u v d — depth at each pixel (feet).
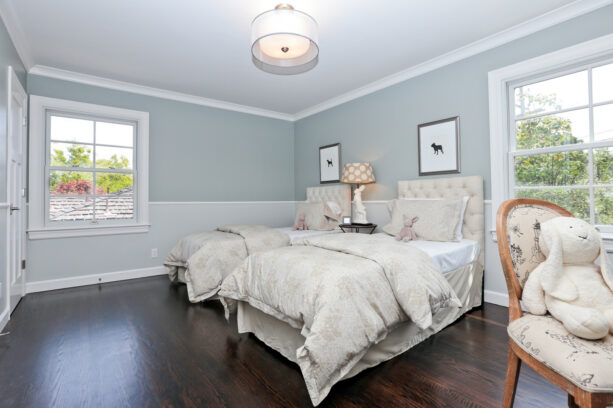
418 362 6.16
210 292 9.66
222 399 5.08
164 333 7.59
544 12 8.13
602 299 3.84
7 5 7.56
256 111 16.25
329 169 15.33
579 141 8.14
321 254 6.86
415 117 11.60
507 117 9.39
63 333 7.55
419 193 11.23
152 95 13.34
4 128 7.75
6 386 5.42
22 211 9.98
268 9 7.88
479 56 9.82
